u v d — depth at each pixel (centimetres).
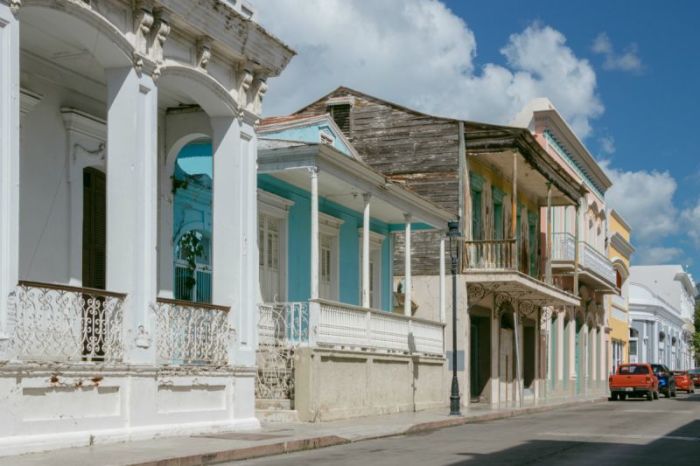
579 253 3984
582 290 4466
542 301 3459
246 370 1595
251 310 1620
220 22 1505
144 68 1366
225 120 1614
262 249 2147
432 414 2297
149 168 1371
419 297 2956
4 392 1093
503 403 3114
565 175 3475
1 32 1105
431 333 2589
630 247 6100
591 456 1387
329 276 2469
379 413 2212
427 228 2789
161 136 1694
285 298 2211
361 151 3097
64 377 1186
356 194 2342
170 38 1432
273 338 1959
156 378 1360
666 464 1289
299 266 2292
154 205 1377
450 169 2975
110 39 1297
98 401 1252
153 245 1372
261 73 1662
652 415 2586
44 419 1156
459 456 1357
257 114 1664
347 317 2067
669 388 4434
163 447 1245
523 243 3681
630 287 7412
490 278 2878
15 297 1110
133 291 1326
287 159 1962
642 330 7256
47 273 1417
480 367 3144
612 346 5550
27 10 1184
